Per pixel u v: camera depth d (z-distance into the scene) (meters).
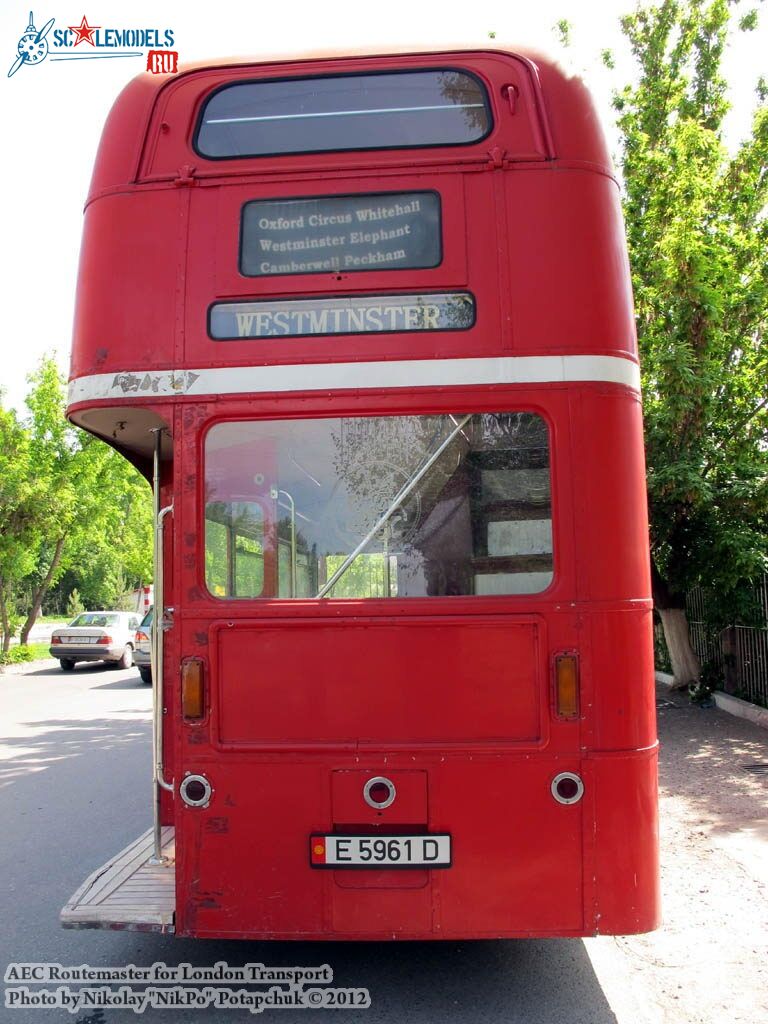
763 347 11.71
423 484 3.80
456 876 3.62
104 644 24.14
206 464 3.86
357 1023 3.94
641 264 12.53
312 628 3.74
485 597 3.71
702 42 15.41
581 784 3.61
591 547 3.70
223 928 3.69
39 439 25.45
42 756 11.05
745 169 14.04
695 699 12.08
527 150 3.88
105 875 4.34
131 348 3.89
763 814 7.04
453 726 3.66
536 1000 4.16
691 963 4.55
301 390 3.79
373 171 3.88
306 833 3.68
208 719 3.75
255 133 4.00
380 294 3.81
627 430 3.80
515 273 3.79
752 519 11.10
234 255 3.88
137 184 3.99
